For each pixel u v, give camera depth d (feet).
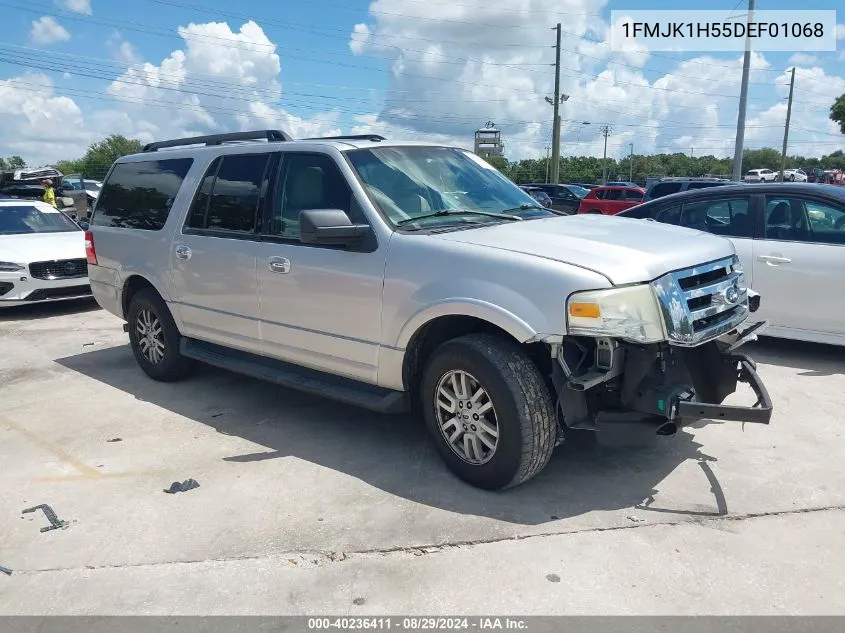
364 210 13.55
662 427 11.80
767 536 10.84
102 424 16.55
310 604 9.45
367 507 12.05
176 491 12.85
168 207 18.12
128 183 20.01
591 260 11.26
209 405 17.69
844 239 19.71
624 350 11.54
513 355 11.60
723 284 12.52
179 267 17.56
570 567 10.08
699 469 13.26
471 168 16.17
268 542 11.02
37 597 9.84
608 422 11.51
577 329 10.80
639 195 80.53
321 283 14.08
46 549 11.07
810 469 13.20
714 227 22.33
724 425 15.49
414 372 13.42
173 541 11.15
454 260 12.16
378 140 15.51
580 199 92.27
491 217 14.32
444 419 12.84
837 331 19.85
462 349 11.95
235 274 15.99
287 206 15.10
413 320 12.57
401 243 12.91
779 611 9.05
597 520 11.40
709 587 9.57
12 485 13.42
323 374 14.99
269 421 16.42
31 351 24.03
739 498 12.08
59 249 30.55
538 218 14.69
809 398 17.24
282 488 12.89
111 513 12.16
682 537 10.84
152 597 9.73
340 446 14.80
